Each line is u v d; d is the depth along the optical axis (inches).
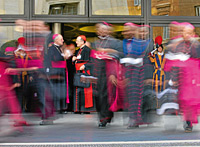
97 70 210.2
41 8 290.0
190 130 187.6
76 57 249.3
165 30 292.8
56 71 225.5
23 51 207.8
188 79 188.7
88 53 248.7
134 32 200.5
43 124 215.5
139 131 190.2
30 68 209.5
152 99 202.7
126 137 171.2
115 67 203.9
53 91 223.6
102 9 293.6
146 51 202.5
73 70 250.7
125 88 203.2
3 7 286.4
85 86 247.1
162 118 198.2
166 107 195.5
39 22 220.1
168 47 195.6
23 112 207.8
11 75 191.9
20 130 189.8
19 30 278.2
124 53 201.6
